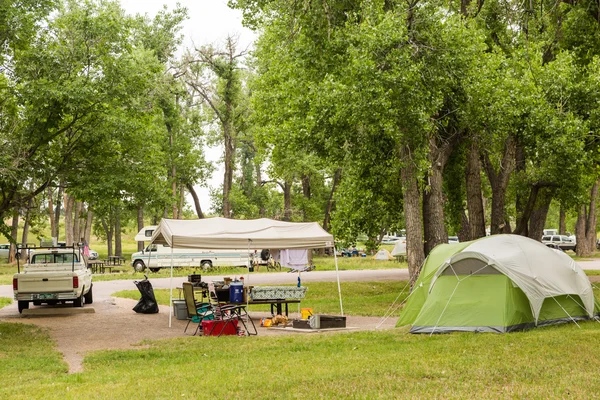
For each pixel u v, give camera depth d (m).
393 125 18.88
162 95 46.25
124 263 48.62
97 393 8.78
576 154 22.62
